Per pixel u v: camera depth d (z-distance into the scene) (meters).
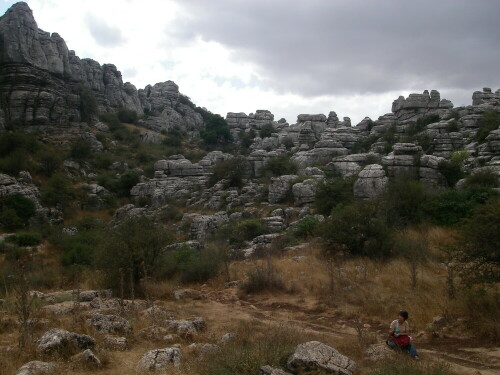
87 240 36.94
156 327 12.05
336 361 8.87
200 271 22.53
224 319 14.68
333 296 16.38
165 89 131.88
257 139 95.88
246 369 8.57
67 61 90.19
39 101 76.12
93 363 9.05
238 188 57.22
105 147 80.69
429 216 27.55
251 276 19.31
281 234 34.03
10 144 63.16
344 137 71.56
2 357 9.19
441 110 70.06
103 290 18.62
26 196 51.72
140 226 20.62
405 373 8.41
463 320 12.21
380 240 21.64
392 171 39.03
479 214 14.04
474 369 9.41
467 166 43.75
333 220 23.08
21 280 12.38
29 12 81.88
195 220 43.06
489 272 13.08
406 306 14.12
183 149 93.62
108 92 107.69
